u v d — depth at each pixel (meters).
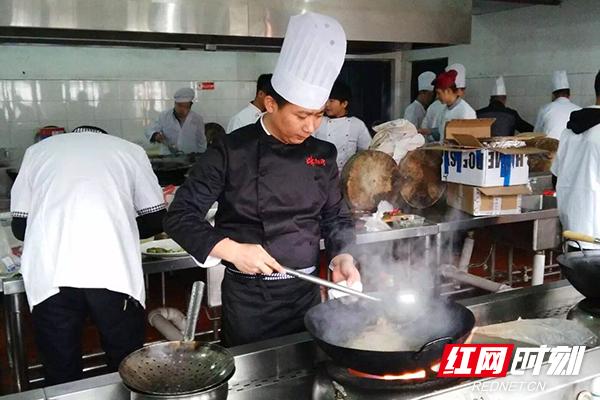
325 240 1.70
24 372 2.43
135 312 2.12
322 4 2.51
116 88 5.96
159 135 5.76
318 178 1.61
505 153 2.97
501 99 5.85
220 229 1.61
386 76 7.74
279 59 1.44
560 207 3.15
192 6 2.34
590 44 5.70
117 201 2.01
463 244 3.65
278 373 1.31
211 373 1.12
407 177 3.19
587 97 5.80
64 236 1.94
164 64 6.11
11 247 2.49
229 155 1.53
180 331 2.81
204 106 6.38
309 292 1.64
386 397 1.11
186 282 4.12
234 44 3.22
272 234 1.57
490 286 3.28
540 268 3.30
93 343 3.18
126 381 1.05
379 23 2.58
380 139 3.38
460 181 3.18
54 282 1.94
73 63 5.75
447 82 4.89
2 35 2.65
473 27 7.05
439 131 5.45
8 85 5.55
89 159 1.99
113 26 2.22
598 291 1.49
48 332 2.03
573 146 3.01
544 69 6.21
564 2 5.91
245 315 1.62
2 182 4.34
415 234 2.89
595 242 1.67
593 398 1.19
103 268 1.96
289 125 1.45
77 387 1.15
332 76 1.39
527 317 1.60
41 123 5.73
